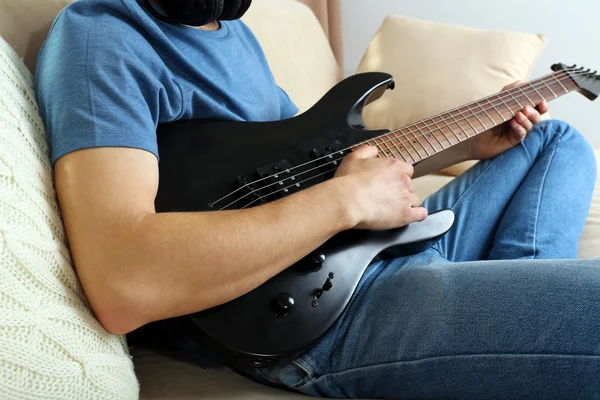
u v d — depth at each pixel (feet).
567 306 2.12
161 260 1.90
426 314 2.34
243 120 2.99
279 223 2.13
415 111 5.29
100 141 2.05
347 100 3.18
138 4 2.54
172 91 2.58
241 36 3.45
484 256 3.44
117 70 2.23
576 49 7.11
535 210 3.31
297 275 2.40
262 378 2.56
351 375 2.43
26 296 1.68
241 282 2.06
